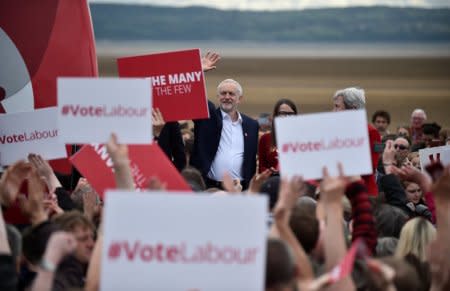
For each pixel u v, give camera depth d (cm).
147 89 870
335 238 759
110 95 870
